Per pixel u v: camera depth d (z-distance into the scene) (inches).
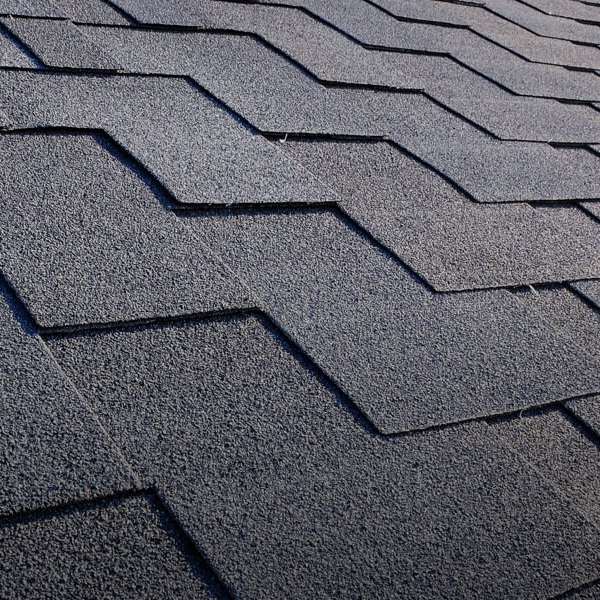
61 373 95.3
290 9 221.5
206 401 98.7
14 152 129.3
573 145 199.6
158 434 92.5
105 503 83.7
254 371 105.2
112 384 97.0
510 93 217.5
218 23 195.8
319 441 98.0
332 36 212.8
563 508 99.5
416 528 90.9
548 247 153.5
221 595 78.6
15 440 86.0
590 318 139.0
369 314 121.0
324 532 87.1
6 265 107.2
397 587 83.9
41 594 73.9
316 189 145.6
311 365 109.0
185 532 82.7
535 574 90.0
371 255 134.8
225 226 130.2
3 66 149.0
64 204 121.9
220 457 92.0
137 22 182.4
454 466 100.3
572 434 112.9
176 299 111.1
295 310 117.0
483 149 181.2
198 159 141.8
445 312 126.7
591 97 234.5
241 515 86.2
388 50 217.2
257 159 148.0
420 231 144.6
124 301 107.9
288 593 80.0
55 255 111.7
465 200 159.5
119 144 138.4
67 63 156.4
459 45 239.8
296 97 174.7
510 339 125.4
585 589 90.9
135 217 124.2
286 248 130.0
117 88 155.3
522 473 102.5
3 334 97.8
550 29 286.5
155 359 102.3
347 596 81.6
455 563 88.3
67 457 86.0
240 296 115.6
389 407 105.5
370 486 94.1
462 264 139.5
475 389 113.2
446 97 200.7
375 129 173.2
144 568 78.7
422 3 265.3
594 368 125.4
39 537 78.5
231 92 167.3
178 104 156.9
